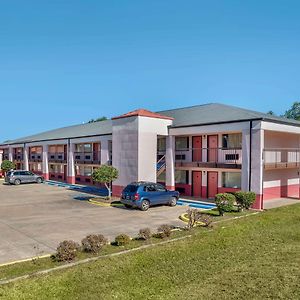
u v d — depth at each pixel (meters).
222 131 22.09
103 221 17.06
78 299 7.85
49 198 26.42
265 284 8.54
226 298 7.80
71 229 15.14
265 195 24.41
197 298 7.84
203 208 21.30
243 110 24.86
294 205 21.78
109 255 10.91
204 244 12.51
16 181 38.44
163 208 21.30
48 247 12.03
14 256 10.90
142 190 20.55
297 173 28.34
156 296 8.01
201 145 25.98
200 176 25.95
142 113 24.52
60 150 44.19
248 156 20.48
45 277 9.00
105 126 37.56
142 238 13.09
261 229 14.98
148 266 10.22
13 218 17.84
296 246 12.09
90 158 37.94
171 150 25.70
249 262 10.45
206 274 9.54
